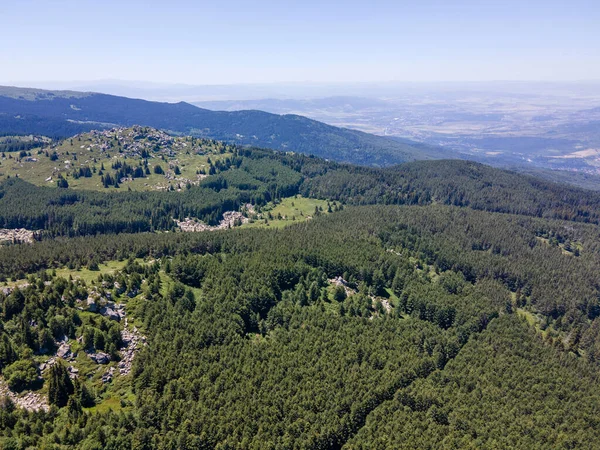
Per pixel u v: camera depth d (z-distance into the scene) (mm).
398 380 145125
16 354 126000
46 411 113438
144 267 186125
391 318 187500
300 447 115250
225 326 157000
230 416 118500
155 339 142875
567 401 151750
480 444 122312
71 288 153375
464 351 176125
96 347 135375
